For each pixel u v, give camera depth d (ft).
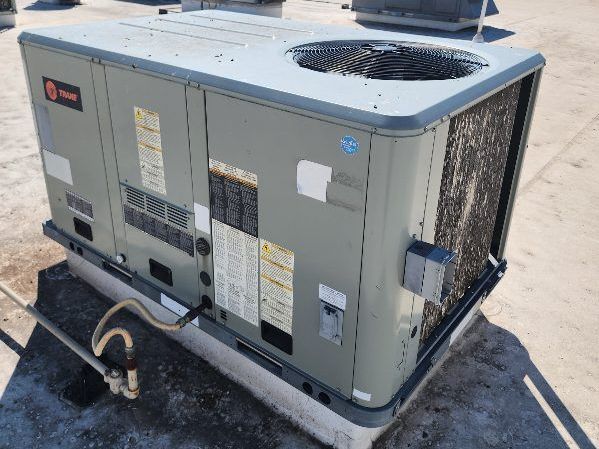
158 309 11.13
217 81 7.51
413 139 6.15
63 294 12.62
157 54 8.79
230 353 10.01
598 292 13.70
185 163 8.52
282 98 6.86
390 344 7.41
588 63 37.42
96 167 10.29
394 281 6.97
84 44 9.50
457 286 9.80
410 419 9.80
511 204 10.85
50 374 10.41
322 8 55.21
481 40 27.53
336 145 6.56
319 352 8.04
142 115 8.85
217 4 35.68
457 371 10.91
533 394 10.44
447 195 7.88
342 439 8.87
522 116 10.12
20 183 17.97
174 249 9.53
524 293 13.51
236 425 9.48
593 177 20.36
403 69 8.29
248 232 8.12
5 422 9.40
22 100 26.37
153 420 9.55
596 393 10.53
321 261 7.36
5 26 42.16
